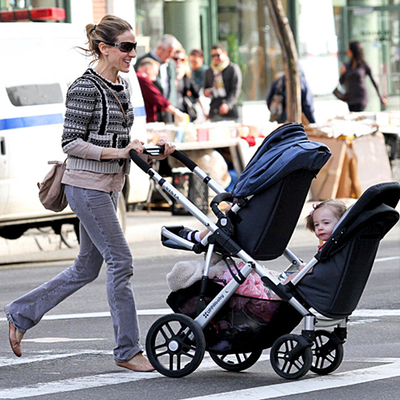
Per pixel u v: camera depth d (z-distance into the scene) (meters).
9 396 14.04
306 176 14.89
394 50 67.31
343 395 13.72
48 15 35.53
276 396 13.71
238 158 41.38
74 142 15.48
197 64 47.56
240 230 15.05
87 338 19.19
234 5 61.44
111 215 15.64
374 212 14.16
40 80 30.88
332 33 66.75
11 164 29.95
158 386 14.59
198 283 15.36
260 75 63.25
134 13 53.44
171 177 42.38
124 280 15.66
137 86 33.69
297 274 14.70
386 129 44.66
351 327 19.75
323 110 65.44
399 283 25.39
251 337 15.02
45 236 33.72
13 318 16.50
